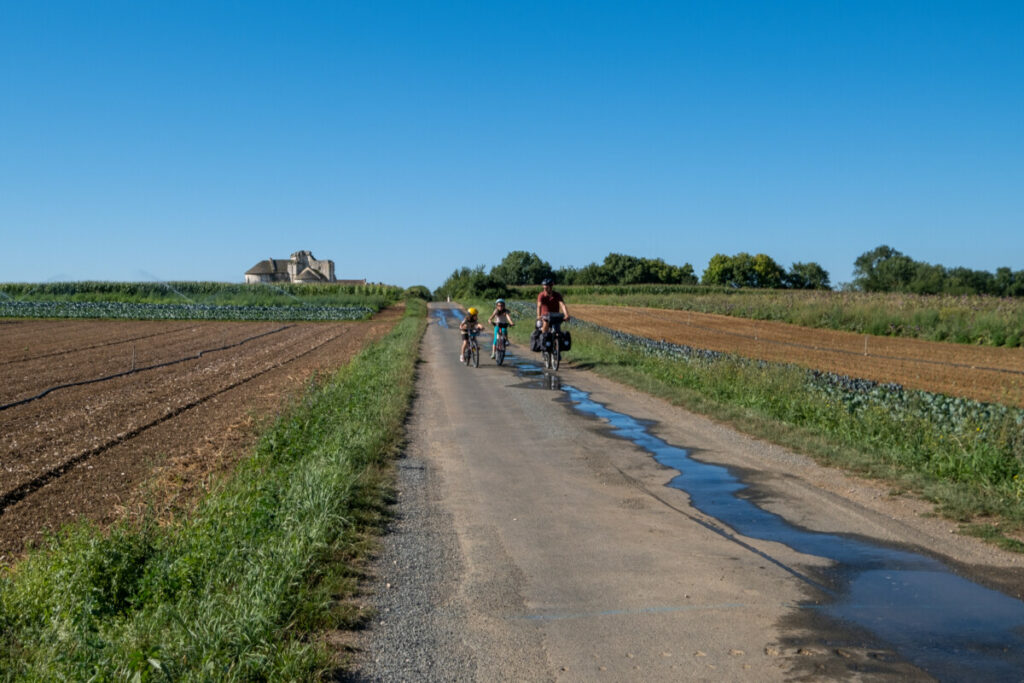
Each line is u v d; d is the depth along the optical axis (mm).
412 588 5461
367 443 9867
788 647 4449
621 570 5820
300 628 4680
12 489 8617
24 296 77438
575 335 30109
